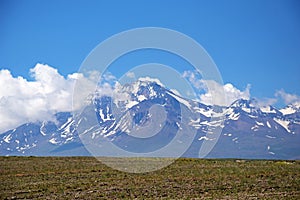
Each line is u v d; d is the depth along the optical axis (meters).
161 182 52.59
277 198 42.81
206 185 50.78
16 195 45.28
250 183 52.12
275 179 55.06
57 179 55.28
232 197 43.47
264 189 48.38
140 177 55.97
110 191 47.28
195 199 42.38
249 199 42.25
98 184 51.41
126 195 44.91
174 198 43.16
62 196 44.69
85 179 54.94
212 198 42.81
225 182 52.78
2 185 50.94
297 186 50.19
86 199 43.09
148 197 43.84
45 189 48.41
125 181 53.25
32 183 52.34
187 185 50.72
